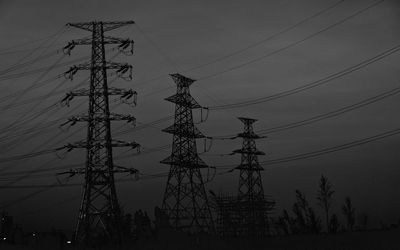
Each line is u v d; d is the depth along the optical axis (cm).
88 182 6538
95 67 6862
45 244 6262
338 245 5138
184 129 7719
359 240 5266
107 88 6825
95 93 6794
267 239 6216
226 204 8500
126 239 6600
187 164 7600
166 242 6181
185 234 6297
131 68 6812
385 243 4959
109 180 6569
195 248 5916
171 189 7456
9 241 6825
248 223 8325
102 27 7038
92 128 6700
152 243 6216
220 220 8369
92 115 6731
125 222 7025
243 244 6041
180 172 7575
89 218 6444
